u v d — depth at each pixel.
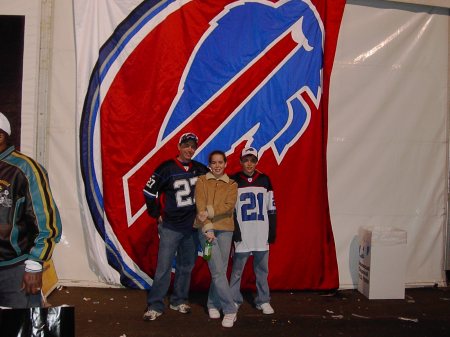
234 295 4.32
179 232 4.09
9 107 4.90
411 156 5.32
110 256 4.94
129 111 4.88
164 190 4.14
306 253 5.07
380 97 5.25
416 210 5.34
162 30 4.91
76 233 5.01
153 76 4.90
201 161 4.96
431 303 4.83
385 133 5.26
